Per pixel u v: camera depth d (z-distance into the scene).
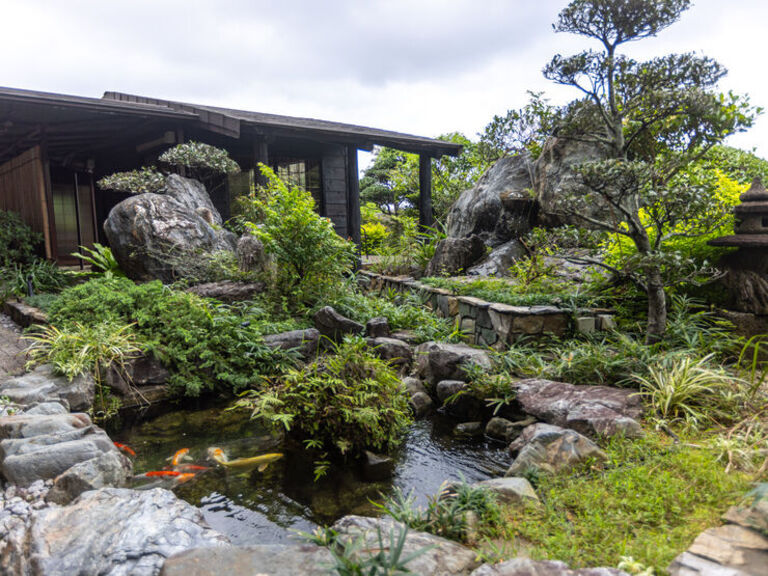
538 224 8.45
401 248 9.80
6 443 3.14
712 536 1.99
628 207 5.71
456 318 6.58
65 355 4.79
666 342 4.46
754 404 3.48
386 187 21.62
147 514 2.43
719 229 5.43
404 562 1.75
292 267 7.16
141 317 5.46
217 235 8.09
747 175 7.74
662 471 2.69
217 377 5.25
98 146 11.14
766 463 2.59
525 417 4.07
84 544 2.20
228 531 2.72
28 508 2.67
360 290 8.36
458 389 4.55
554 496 2.58
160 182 8.84
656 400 3.66
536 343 5.23
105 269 7.77
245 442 4.01
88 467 2.92
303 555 1.95
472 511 2.44
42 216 8.61
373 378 3.99
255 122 9.12
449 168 17.09
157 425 4.43
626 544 2.06
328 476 3.40
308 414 3.83
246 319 6.06
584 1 4.58
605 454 2.99
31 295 6.97
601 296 5.66
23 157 9.02
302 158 11.95
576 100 5.29
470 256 8.62
